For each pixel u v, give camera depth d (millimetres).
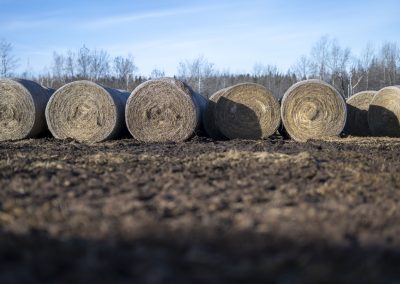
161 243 3293
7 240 3336
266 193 4801
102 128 10641
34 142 10141
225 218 3885
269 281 2762
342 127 11094
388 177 5688
